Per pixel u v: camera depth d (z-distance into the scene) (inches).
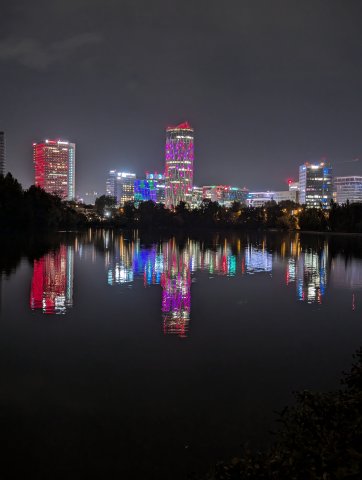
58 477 356.8
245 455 250.7
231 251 2672.2
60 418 450.0
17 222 4163.4
